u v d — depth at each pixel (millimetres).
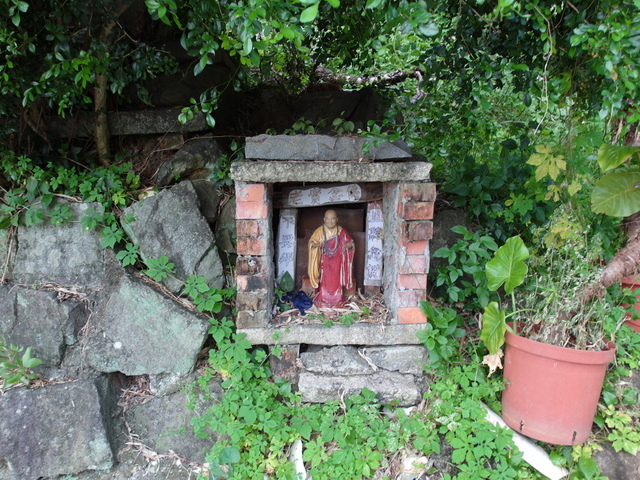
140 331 2891
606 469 2611
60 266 3098
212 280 3141
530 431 2611
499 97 4645
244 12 1713
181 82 3576
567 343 2686
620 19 1946
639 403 2859
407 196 2756
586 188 3156
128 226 3020
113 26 3076
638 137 2781
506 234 3332
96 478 2760
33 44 2754
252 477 2609
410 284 2908
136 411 2924
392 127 3506
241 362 2861
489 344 2643
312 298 3322
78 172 3439
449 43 2910
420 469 2684
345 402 2857
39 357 2926
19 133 3207
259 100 4324
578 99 2906
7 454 2701
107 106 3545
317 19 3561
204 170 3445
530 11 2305
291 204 3248
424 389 2980
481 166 3377
